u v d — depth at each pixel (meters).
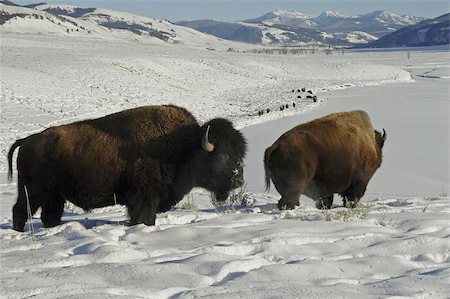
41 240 5.62
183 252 4.93
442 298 3.74
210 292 3.83
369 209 7.49
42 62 46.47
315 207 8.70
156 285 4.01
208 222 6.33
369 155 8.67
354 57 135.00
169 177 6.83
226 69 66.94
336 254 4.90
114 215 7.92
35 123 24.75
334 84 60.88
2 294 3.77
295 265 4.41
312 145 8.03
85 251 4.98
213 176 6.84
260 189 12.90
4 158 17.41
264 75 68.38
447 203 8.65
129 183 6.80
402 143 20.16
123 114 6.95
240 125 26.30
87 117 27.92
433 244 5.10
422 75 78.88
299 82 64.50
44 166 6.89
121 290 3.85
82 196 6.92
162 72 54.19
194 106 37.22
